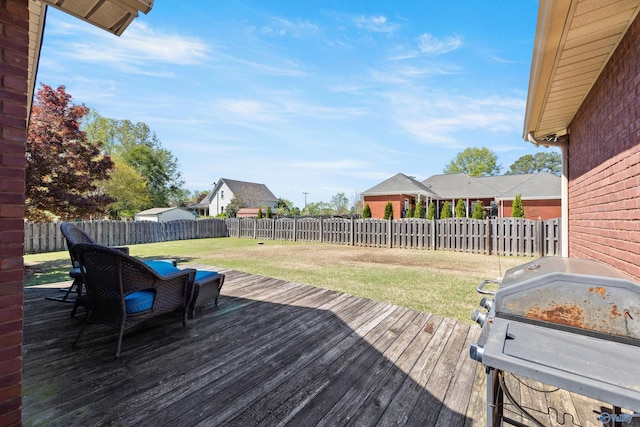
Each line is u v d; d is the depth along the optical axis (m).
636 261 2.02
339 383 2.19
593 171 3.13
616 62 2.29
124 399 1.92
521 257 8.98
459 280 5.73
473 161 36.47
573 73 2.68
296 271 6.61
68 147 7.73
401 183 20.17
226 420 1.77
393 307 3.88
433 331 3.14
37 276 5.84
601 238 2.88
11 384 1.44
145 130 33.66
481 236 9.83
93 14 1.71
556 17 1.84
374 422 1.79
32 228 9.97
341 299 4.18
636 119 1.98
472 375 2.32
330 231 13.08
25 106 1.50
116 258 2.38
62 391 1.98
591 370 1.01
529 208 16.92
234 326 3.18
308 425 1.75
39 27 2.63
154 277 2.62
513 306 1.38
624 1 1.69
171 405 1.89
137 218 25.59
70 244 2.96
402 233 11.37
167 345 2.70
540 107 3.48
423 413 1.88
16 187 1.47
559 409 1.89
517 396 2.03
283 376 2.26
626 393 0.91
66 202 7.64
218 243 13.23
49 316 3.26
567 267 1.49
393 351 2.69
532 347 1.16
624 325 1.17
